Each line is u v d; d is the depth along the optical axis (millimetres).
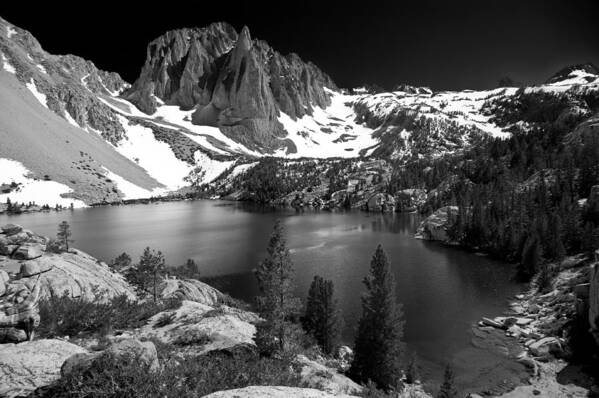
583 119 166000
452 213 110188
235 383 14125
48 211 183625
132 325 26094
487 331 48062
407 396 32375
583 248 67812
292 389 10188
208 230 128125
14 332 17469
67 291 27984
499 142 182750
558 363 38562
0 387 11422
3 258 29781
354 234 119562
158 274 41844
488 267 78688
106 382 9688
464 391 34750
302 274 73938
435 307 56844
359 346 34438
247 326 27016
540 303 55250
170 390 10547
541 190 97562
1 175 195000
